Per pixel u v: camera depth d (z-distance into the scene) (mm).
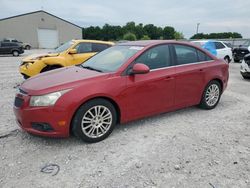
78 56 8453
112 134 4215
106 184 2904
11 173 3098
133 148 3744
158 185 2893
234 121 4914
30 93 3619
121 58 4414
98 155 3537
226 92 7516
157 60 4559
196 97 5207
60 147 3758
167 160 3416
